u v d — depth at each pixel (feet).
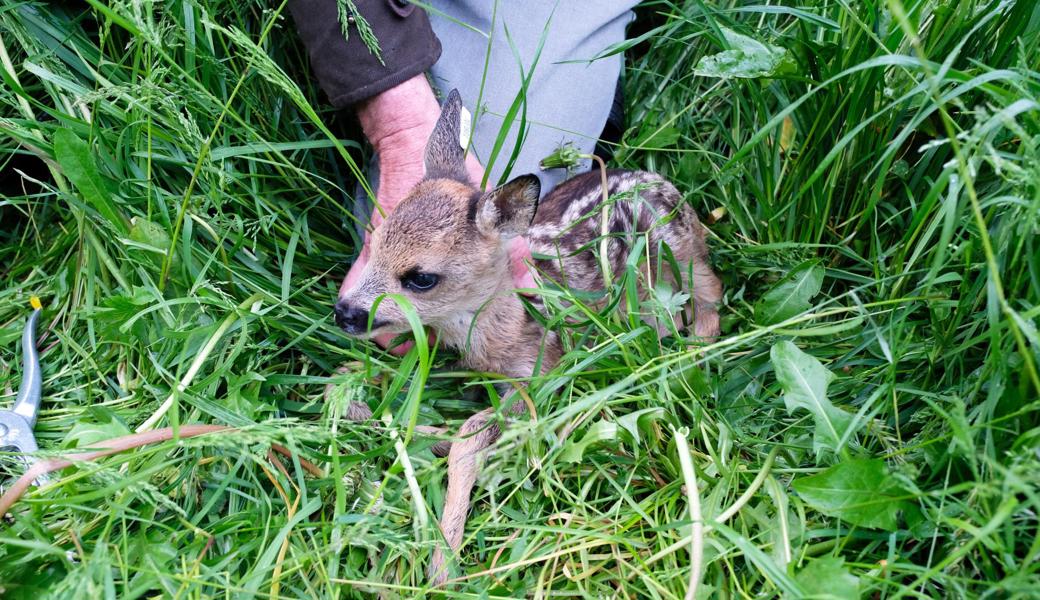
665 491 2.14
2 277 2.66
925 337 2.36
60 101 2.50
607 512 2.11
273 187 2.72
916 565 1.91
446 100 2.44
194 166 2.49
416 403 1.97
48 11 2.54
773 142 2.70
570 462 2.17
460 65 2.74
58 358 2.45
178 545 2.05
